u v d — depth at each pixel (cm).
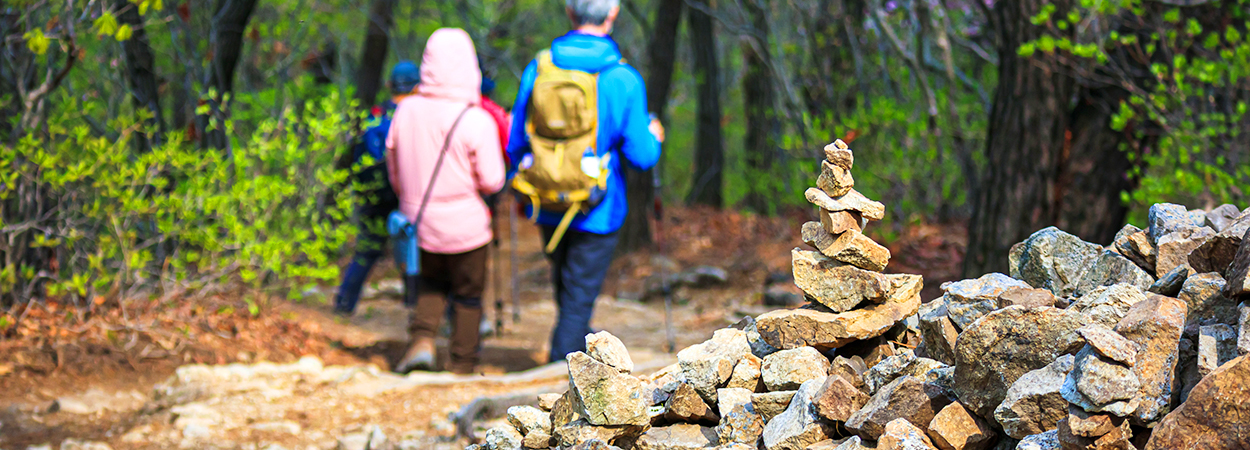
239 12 709
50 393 434
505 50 1505
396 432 389
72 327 512
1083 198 571
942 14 816
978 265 579
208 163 592
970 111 899
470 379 483
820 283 217
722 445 207
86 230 582
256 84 1005
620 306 822
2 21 511
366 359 575
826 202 214
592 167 500
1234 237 191
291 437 385
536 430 222
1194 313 182
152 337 520
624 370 215
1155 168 596
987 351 181
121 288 535
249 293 627
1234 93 585
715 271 900
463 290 542
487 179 526
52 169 495
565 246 543
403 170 530
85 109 552
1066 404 165
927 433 183
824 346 217
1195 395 154
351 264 712
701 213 1348
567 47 509
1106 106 578
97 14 606
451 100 525
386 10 998
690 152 2333
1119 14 591
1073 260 227
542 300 891
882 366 205
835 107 1123
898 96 1048
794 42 1278
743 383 220
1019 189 563
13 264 533
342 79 1021
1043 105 555
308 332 615
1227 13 565
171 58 762
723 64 2095
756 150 1435
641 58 1847
